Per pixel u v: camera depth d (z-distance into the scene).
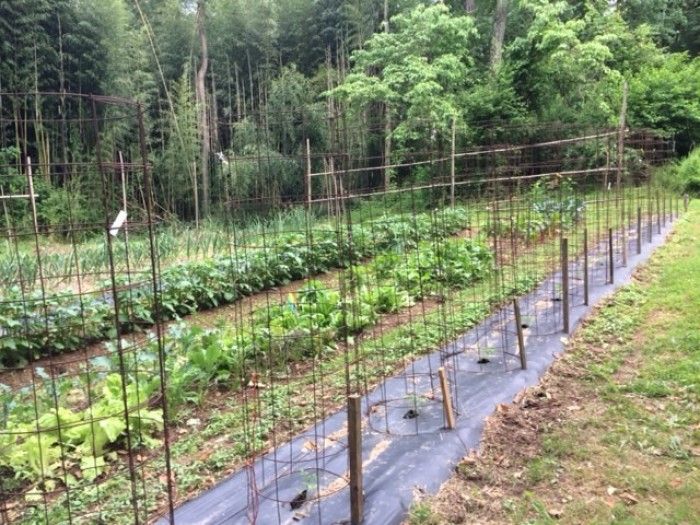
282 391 4.11
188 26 23.12
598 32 17.69
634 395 3.81
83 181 8.45
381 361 4.55
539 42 16.16
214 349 4.23
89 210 7.77
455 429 3.32
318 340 4.80
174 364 4.00
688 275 6.46
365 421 3.47
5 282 5.13
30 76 17.12
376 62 16.84
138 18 23.97
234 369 4.33
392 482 2.81
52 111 17.52
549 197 10.95
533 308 5.74
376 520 2.55
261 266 7.25
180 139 17.03
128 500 2.81
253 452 2.93
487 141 15.75
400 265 7.23
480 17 21.11
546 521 2.59
